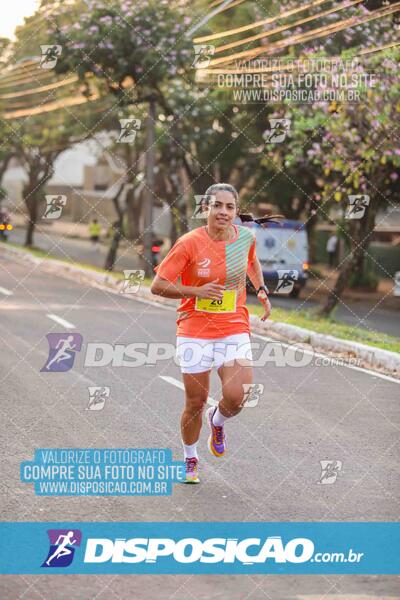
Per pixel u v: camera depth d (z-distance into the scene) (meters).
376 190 22.28
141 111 37.69
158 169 45.50
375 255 44.81
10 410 10.96
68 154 78.44
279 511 7.40
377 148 20.56
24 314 21.16
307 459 9.03
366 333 19.03
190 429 8.03
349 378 14.12
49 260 40.53
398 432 10.34
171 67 27.31
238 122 34.66
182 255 7.55
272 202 38.62
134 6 26.94
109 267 36.50
